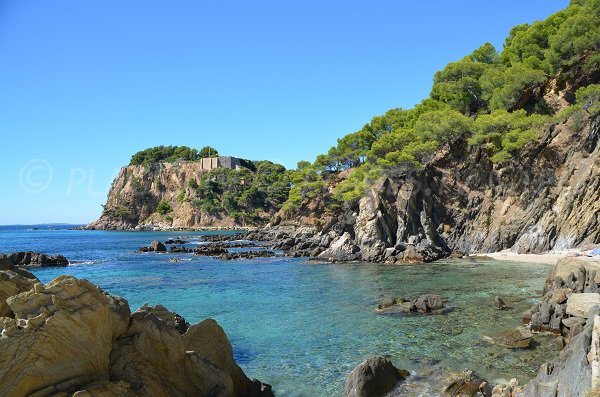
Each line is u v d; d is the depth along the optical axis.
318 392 15.55
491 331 22.09
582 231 53.44
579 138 59.00
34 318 9.29
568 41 67.00
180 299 33.22
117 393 9.34
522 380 15.77
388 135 80.62
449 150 70.00
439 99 86.44
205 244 99.69
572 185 56.06
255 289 37.59
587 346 11.66
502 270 44.59
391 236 65.12
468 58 88.81
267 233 115.06
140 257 69.69
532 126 63.03
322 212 112.62
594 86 58.72
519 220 60.16
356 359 18.81
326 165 126.06
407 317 25.66
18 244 110.62
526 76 67.50
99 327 10.14
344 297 33.09
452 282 38.19
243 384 14.35
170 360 11.47
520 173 62.62
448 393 14.80
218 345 14.20
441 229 66.19
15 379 8.56
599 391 9.59
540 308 22.06
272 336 22.59
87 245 105.12
